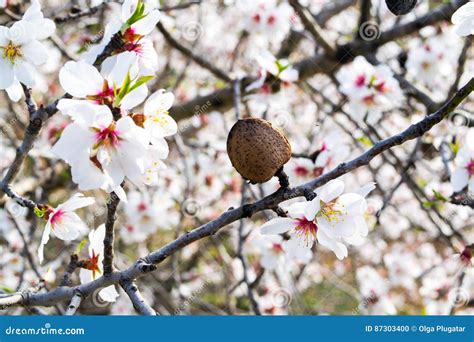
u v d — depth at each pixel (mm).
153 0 3400
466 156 2717
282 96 3467
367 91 3414
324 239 1817
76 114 1499
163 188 4703
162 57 5434
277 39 4410
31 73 2068
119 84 1601
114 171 1554
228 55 5594
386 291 4973
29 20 2059
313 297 5672
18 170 2164
